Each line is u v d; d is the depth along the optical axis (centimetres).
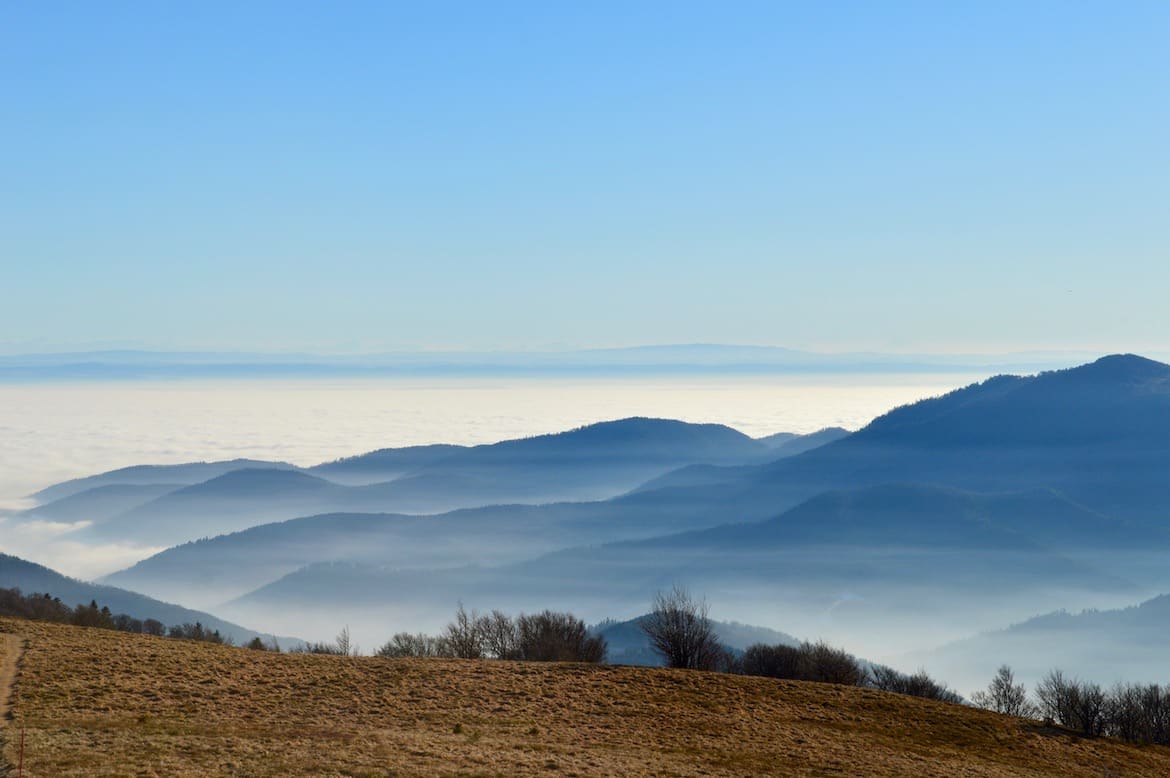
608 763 3944
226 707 4391
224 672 5056
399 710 4678
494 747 4031
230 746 3600
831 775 4253
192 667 5072
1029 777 4725
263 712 4384
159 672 4875
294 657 5741
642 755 4222
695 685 5891
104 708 4119
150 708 4209
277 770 3309
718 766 4178
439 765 3594
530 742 4244
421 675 5466
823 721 5441
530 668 5934
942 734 5488
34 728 3653
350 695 4881
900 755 4831
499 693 5216
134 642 5703
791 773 4212
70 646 5303
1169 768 5462
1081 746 5666
